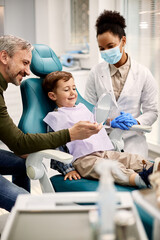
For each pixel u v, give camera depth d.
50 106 1.77
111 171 1.40
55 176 1.54
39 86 1.75
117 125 1.73
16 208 0.89
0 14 3.57
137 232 0.77
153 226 0.86
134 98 1.96
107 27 1.79
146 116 1.92
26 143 1.37
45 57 1.78
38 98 1.71
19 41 1.44
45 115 1.71
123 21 1.84
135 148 1.89
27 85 1.70
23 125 1.59
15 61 1.43
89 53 3.32
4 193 1.41
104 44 1.81
